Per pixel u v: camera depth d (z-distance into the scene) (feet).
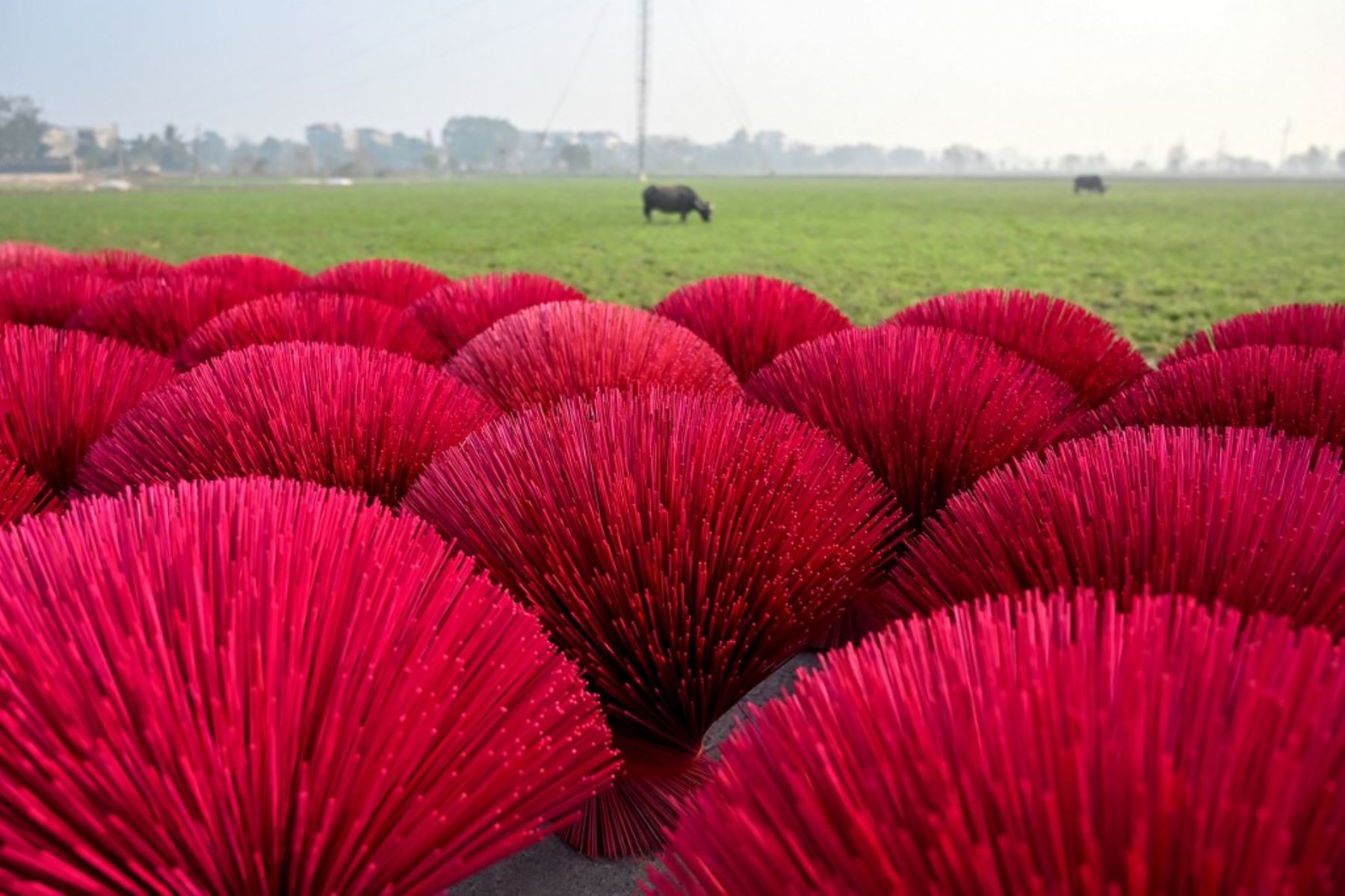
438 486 8.18
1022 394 10.72
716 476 7.61
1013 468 9.29
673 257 90.07
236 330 14.61
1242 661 4.13
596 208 185.98
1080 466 7.32
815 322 15.84
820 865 3.78
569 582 7.05
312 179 509.76
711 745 9.70
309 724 4.90
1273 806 3.39
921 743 3.91
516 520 7.50
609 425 8.09
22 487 9.52
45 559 5.25
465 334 17.04
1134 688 3.88
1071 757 3.60
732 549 7.32
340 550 5.84
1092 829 3.46
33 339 12.09
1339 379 9.84
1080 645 4.28
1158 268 77.97
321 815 4.76
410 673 5.15
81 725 4.44
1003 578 6.63
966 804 3.71
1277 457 7.02
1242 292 62.39
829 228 130.52
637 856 8.29
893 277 72.38
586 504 7.32
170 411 9.64
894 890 3.51
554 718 5.69
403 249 98.37
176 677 4.67
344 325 14.92
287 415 9.38
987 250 96.32
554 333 12.39
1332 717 3.86
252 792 4.61
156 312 17.74
